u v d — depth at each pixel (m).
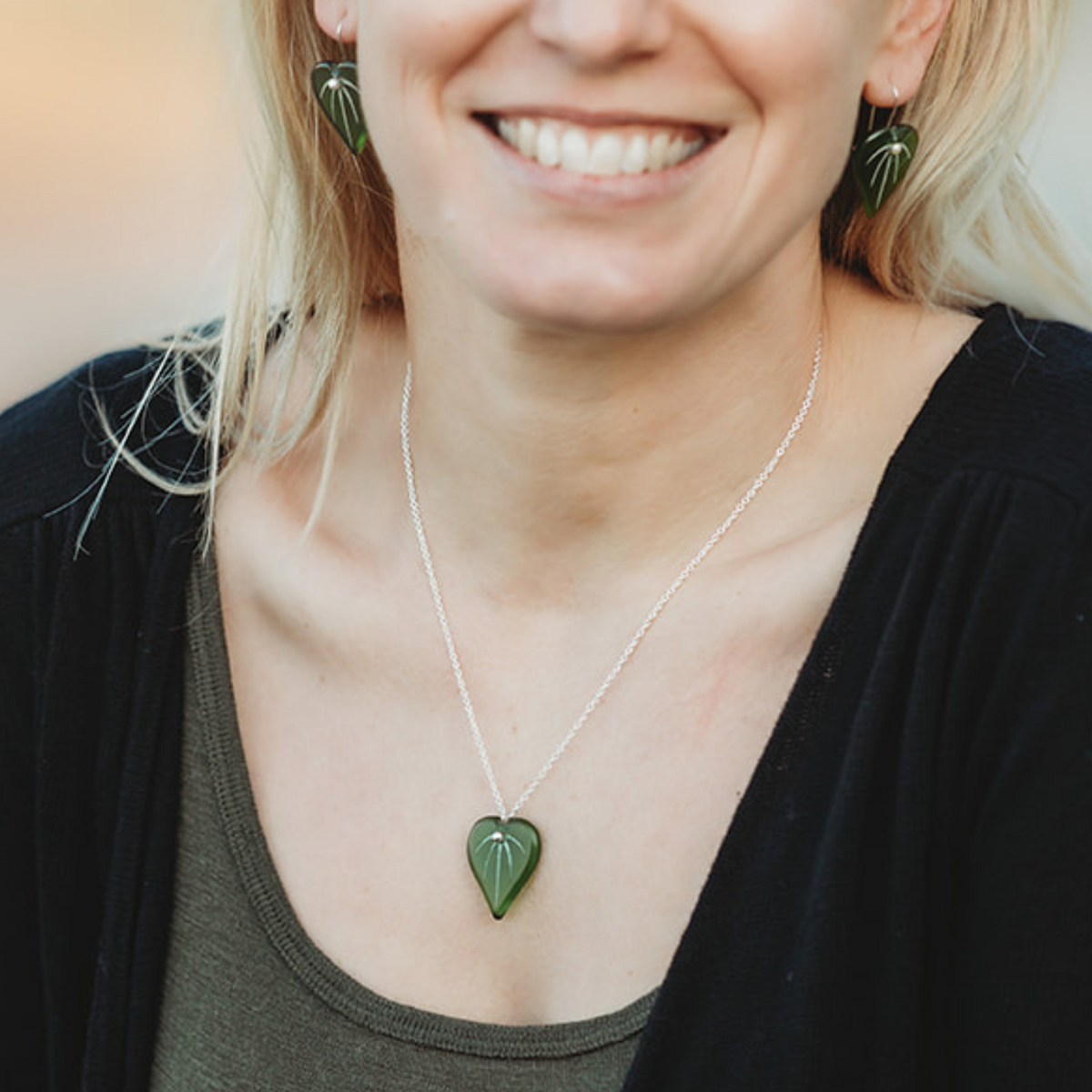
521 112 2.54
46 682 3.12
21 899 3.19
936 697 2.62
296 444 3.24
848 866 2.58
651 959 2.82
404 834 2.97
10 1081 3.26
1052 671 2.59
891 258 3.05
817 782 2.66
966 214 3.03
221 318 3.46
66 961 3.16
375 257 3.24
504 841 2.87
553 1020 2.85
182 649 3.13
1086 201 5.45
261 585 3.14
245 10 3.09
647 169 2.54
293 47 3.10
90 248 11.00
